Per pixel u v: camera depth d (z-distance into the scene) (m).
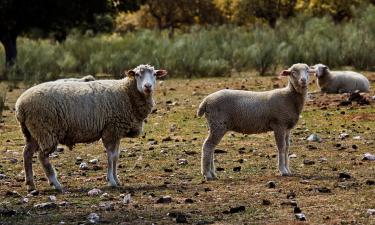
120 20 84.88
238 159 19.33
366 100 27.70
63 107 15.80
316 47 41.56
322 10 66.06
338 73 31.23
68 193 15.72
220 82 36.84
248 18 71.31
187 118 26.70
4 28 47.38
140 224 12.94
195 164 18.94
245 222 12.97
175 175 17.58
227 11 78.94
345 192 15.11
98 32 61.53
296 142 21.47
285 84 34.56
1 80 40.88
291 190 15.41
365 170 17.39
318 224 12.72
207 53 43.69
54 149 15.95
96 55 43.84
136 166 18.77
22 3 47.91
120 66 41.78
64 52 46.47
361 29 44.81
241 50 43.62
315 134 22.03
